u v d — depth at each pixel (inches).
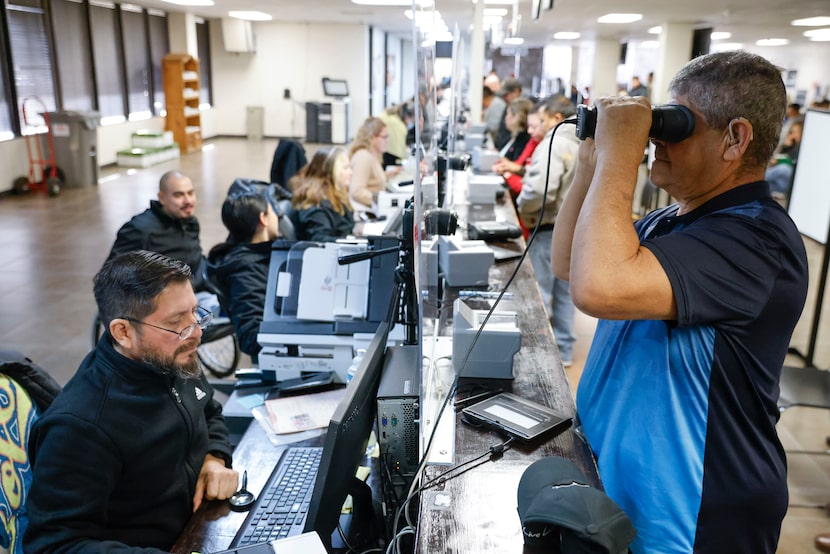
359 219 173.6
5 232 247.8
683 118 33.9
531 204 146.0
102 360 52.9
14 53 318.3
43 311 170.1
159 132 483.2
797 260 33.9
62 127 329.7
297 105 584.4
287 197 160.6
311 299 77.3
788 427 124.2
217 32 572.4
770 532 35.9
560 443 47.7
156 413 54.2
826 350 162.1
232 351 148.9
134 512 54.1
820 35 509.7
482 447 47.1
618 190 33.5
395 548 44.0
